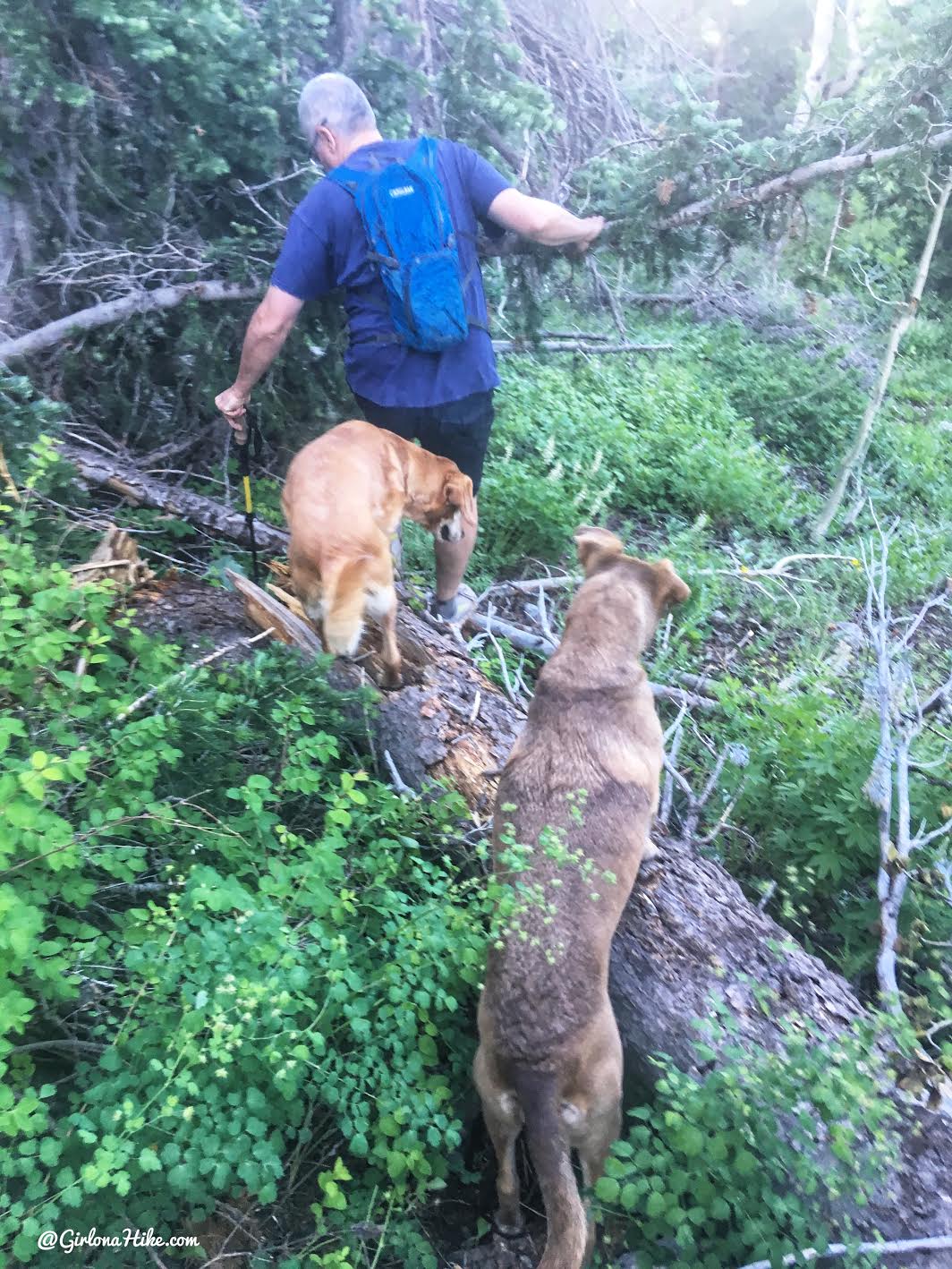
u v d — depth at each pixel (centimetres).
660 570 333
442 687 379
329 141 397
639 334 970
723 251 609
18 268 502
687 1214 223
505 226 411
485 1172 292
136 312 494
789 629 597
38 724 292
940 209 679
